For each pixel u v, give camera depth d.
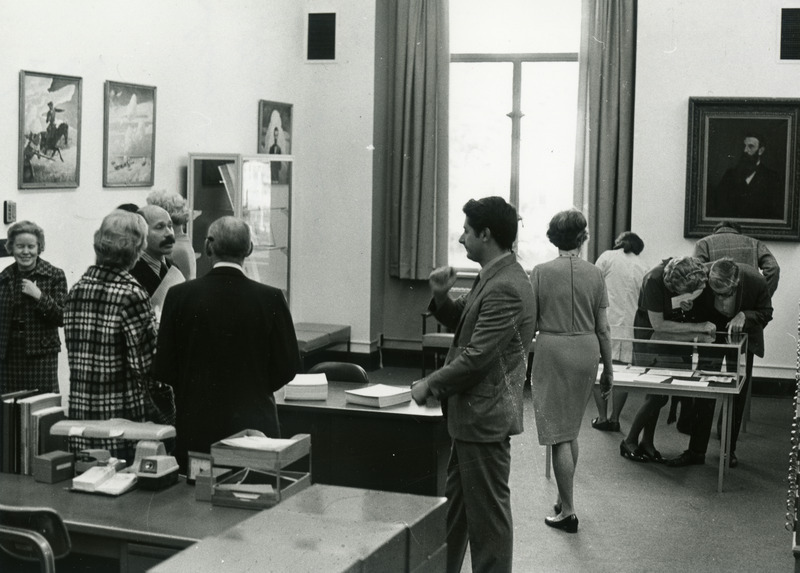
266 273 9.94
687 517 6.19
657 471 7.28
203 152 9.38
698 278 6.62
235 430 4.04
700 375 6.67
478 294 4.02
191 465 3.40
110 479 3.39
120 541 3.00
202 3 9.23
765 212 10.53
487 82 11.70
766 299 7.41
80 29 7.41
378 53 11.42
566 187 11.59
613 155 11.09
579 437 8.31
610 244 11.20
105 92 7.71
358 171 11.45
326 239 11.61
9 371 6.14
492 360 3.96
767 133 10.48
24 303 6.15
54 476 3.47
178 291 4.11
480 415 4.01
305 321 11.73
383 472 5.28
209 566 1.62
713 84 10.59
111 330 3.93
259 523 1.85
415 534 1.98
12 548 3.05
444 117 11.55
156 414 4.15
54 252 7.24
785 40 10.44
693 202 10.66
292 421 5.39
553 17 11.51
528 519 6.07
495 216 4.02
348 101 11.41
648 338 6.79
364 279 11.52
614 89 11.03
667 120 10.71
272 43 10.72
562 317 5.68
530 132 11.64
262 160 9.62
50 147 7.08
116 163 7.91
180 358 4.10
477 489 4.04
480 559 4.07
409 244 11.70
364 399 5.34
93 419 3.94
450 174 11.85
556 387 5.70
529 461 7.53
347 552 1.70
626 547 5.57
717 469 7.37
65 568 3.30
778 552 5.54
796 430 4.34
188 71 9.04
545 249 11.70
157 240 4.95
